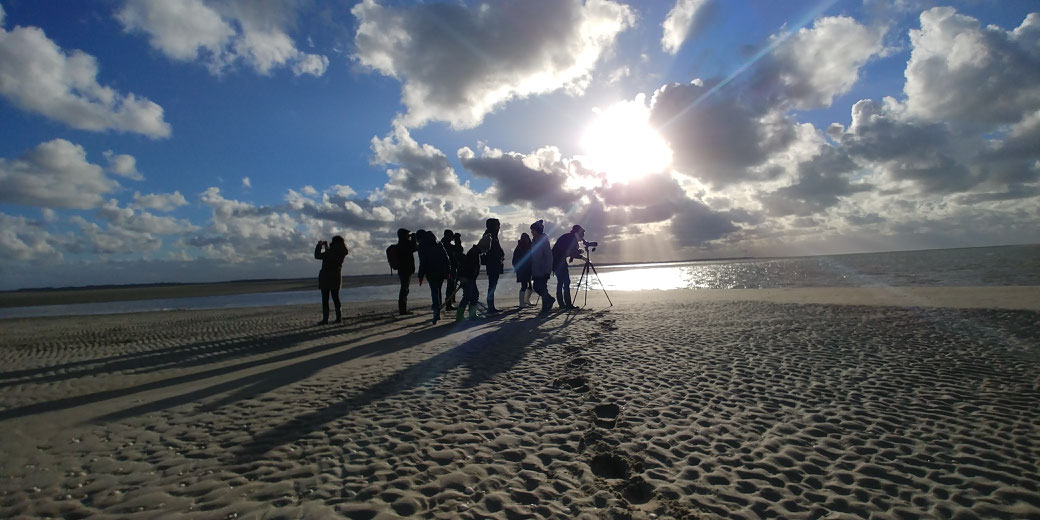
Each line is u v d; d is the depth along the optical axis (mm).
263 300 37469
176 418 4547
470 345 8141
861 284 27500
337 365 6785
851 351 7137
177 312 23422
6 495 3045
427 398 5055
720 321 10688
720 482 3188
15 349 10477
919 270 42969
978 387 5191
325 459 3553
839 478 3236
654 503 2932
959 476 3232
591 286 37750
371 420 4391
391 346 8320
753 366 6297
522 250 14406
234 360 7703
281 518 2738
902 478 3229
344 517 2738
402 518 2729
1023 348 7098
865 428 4082
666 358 6824
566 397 5074
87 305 40156
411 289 49344
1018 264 44562
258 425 4297
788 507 2885
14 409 4992
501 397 5078
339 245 12891
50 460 3596
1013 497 2953
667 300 17188
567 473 3336
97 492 3082
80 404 5145
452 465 3443
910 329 8930
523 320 11531
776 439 3873
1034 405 4566
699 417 4395
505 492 3061
